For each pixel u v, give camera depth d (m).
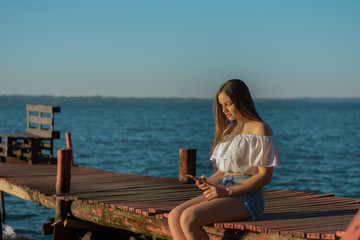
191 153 7.82
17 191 7.80
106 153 31.27
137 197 6.10
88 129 61.16
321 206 5.23
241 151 3.90
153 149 34.41
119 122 84.31
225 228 3.92
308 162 27.27
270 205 5.30
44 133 12.20
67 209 6.27
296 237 3.49
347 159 29.06
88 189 7.05
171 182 7.95
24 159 12.72
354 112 175.12
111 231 6.68
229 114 4.03
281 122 88.44
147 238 6.59
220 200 3.79
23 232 10.27
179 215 3.78
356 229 1.69
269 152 3.83
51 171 9.94
